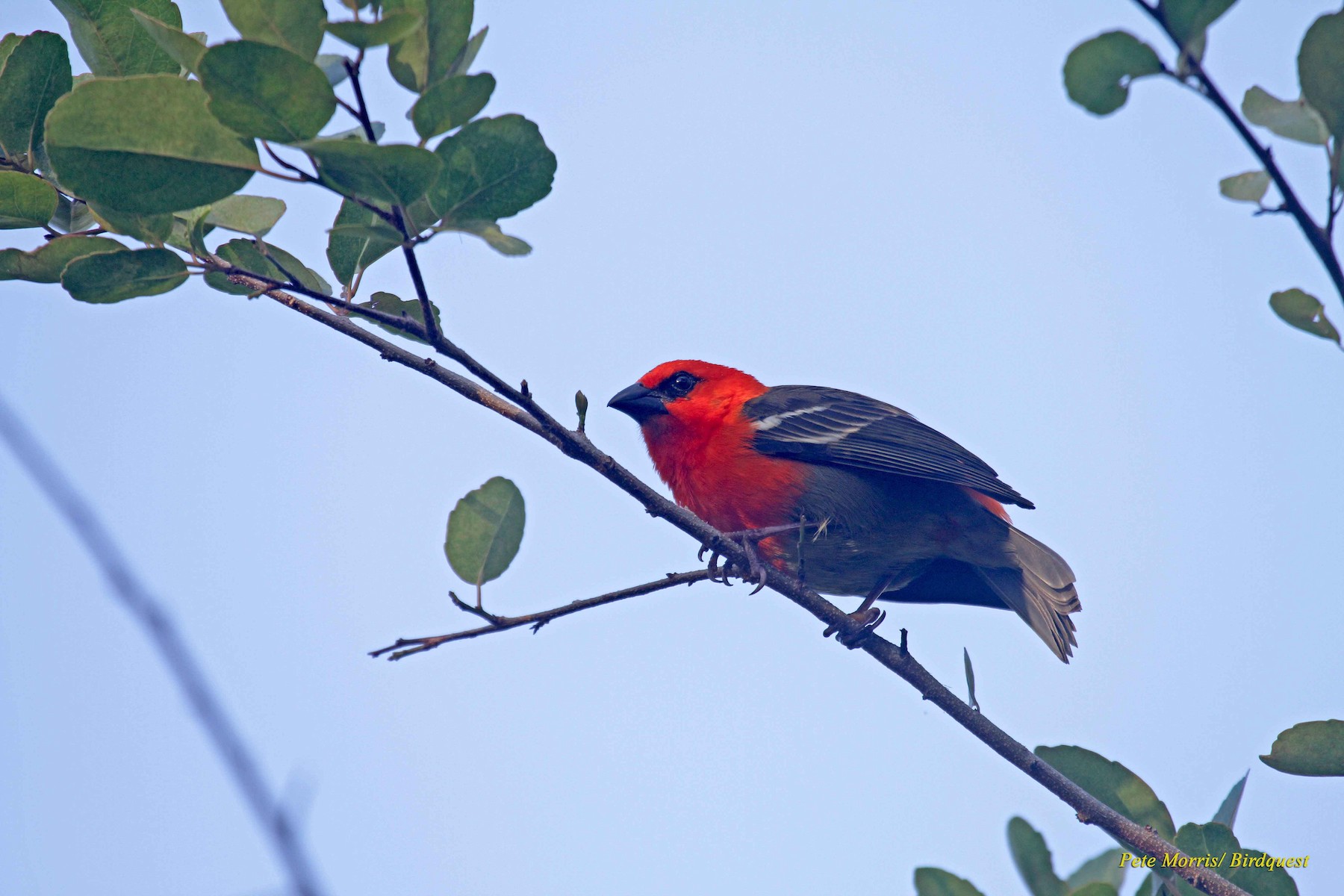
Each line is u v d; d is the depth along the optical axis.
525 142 6.29
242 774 4.66
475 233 6.38
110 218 7.18
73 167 5.96
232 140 6.04
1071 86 5.07
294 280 7.20
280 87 5.64
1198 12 4.84
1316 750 6.72
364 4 5.93
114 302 7.15
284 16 5.87
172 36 5.97
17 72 7.29
